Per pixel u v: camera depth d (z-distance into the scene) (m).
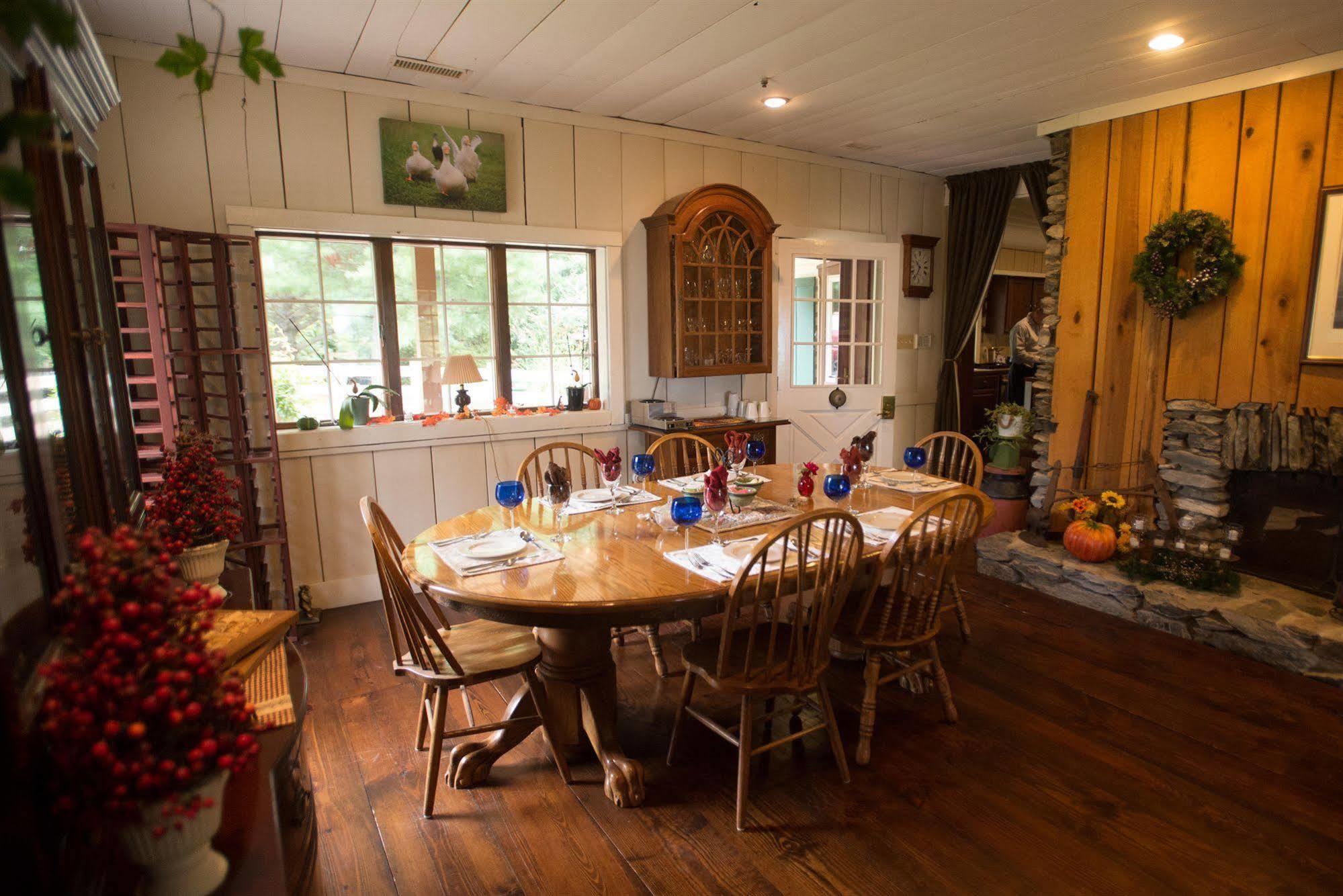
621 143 4.12
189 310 2.95
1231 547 3.40
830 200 5.01
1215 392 3.49
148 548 1.06
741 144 4.55
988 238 5.37
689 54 3.14
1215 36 2.93
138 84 2.96
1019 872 1.84
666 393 4.48
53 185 1.37
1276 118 3.23
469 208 3.71
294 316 3.51
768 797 2.15
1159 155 3.64
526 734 2.28
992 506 2.68
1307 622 2.89
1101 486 3.96
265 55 1.27
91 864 1.01
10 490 0.97
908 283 5.48
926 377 5.78
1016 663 2.97
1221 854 1.89
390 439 3.64
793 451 4.86
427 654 2.04
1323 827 1.99
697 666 2.10
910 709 2.64
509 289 4.02
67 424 1.32
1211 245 3.38
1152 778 2.21
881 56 3.16
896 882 1.81
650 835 2.00
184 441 2.14
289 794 1.23
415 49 3.07
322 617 3.48
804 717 2.60
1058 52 3.11
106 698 0.90
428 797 2.07
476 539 2.24
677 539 2.29
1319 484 3.18
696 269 4.14
